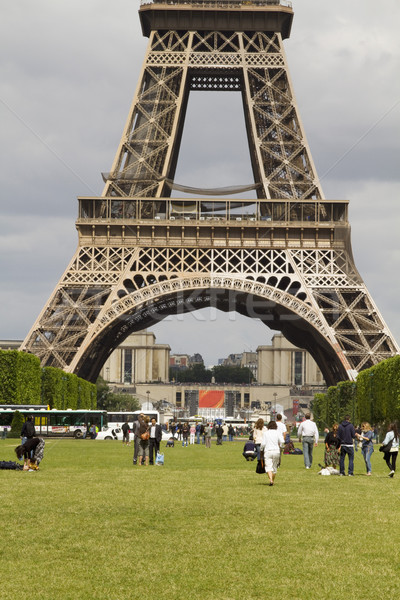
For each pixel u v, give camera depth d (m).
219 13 173.62
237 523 37.56
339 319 157.50
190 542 33.22
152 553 31.25
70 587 26.55
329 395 192.38
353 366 160.38
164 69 172.75
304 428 72.62
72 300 156.75
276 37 175.88
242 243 163.00
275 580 27.56
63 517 38.72
